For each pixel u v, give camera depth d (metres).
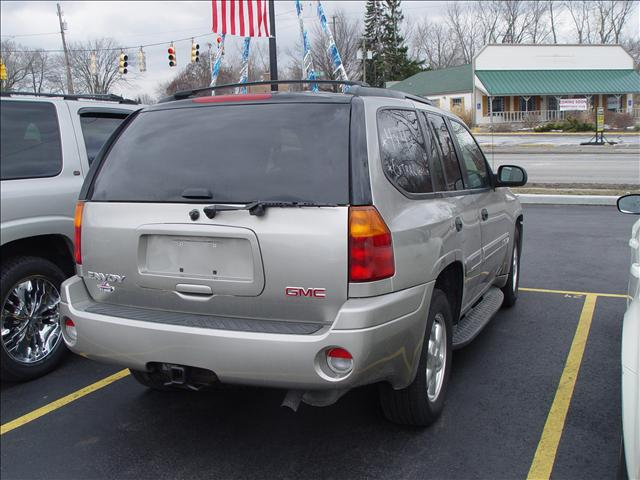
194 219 3.07
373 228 2.87
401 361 3.08
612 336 5.29
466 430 3.66
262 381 2.87
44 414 4.02
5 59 55.59
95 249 3.37
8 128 4.59
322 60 49.38
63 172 4.81
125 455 3.49
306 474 3.24
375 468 3.28
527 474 3.19
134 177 3.34
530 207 13.71
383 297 2.91
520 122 45.88
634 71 48.56
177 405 4.12
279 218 2.92
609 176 18.05
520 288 7.04
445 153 4.16
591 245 9.36
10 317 4.46
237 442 3.60
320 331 2.85
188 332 2.95
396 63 71.75
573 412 3.86
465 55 75.94
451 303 4.10
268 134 3.15
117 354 3.16
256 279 2.95
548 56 48.31
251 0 13.62
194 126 3.35
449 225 3.68
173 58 28.08
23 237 4.41
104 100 5.63
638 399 2.46
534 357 4.82
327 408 4.00
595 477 3.15
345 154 2.97
